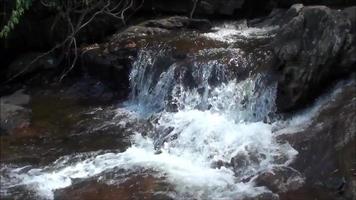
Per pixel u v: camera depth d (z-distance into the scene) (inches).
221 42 224.5
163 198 159.6
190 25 244.2
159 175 171.6
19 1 212.5
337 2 241.3
